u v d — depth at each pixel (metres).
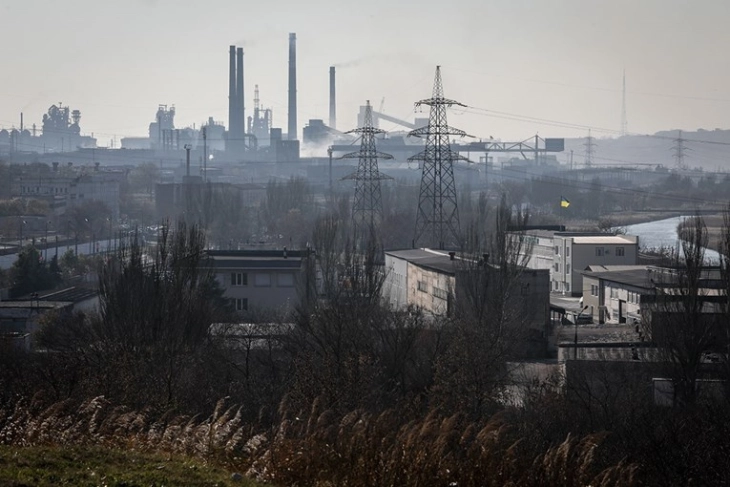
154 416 96.62
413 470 66.00
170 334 140.62
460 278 170.75
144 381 113.69
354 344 126.25
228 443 70.00
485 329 143.62
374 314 148.00
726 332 127.62
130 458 64.62
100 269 187.62
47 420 73.44
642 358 133.25
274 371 131.88
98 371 113.00
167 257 168.62
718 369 127.19
